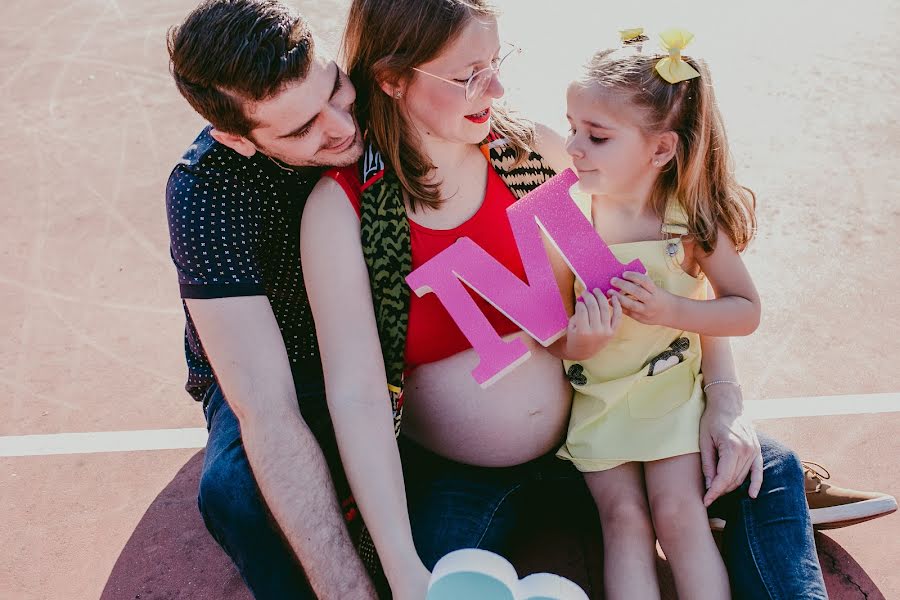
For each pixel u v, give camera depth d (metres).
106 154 4.31
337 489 2.21
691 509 2.08
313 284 1.98
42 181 4.15
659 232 2.18
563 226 2.08
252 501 1.98
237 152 2.00
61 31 5.35
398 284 2.01
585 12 4.98
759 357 2.98
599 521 2.48
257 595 2.04
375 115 1.98
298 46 1.79
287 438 1.91
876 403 2.78
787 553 2.02
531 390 2.19
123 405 3.04
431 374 2.16
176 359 3.21
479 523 2.16
